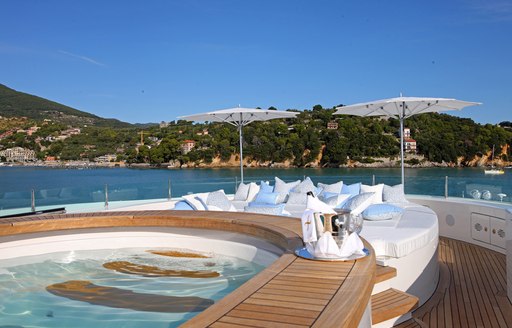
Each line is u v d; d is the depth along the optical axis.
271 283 2.07
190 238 4.33
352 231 2.58
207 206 6.01
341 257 2.52
